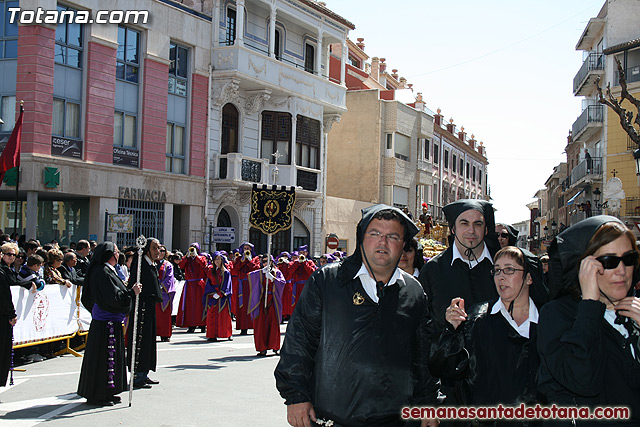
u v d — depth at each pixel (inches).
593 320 127.9
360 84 1715.1
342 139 1593.3
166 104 948.0
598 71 1390.3
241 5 1015.0
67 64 810.2
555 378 134.1
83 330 509.4
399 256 166.4
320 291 167.5
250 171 1043.9
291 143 1122.7
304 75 1148.5
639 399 132.2
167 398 354.0
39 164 760.3
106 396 331.0
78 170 807.1
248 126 1085.1
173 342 580.4
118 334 337.1
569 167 1876.2
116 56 872.3
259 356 506.3
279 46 1168.2
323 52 1294.3
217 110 1026.1
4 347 350.6
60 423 297.0
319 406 162.7
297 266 751.1
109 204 850.1
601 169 1389.0
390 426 161.5
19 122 690.2
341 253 917.8
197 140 994.7
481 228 219.0
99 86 843.4
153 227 921.5
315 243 1227.9
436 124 1951.3
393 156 1588.3
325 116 1257.4
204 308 647.8
